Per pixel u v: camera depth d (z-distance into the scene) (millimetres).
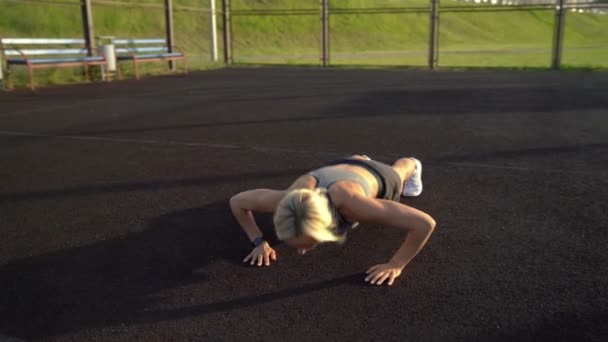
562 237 3461
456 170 5016
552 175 4812
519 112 8367
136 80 14016
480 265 3094
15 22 25578
